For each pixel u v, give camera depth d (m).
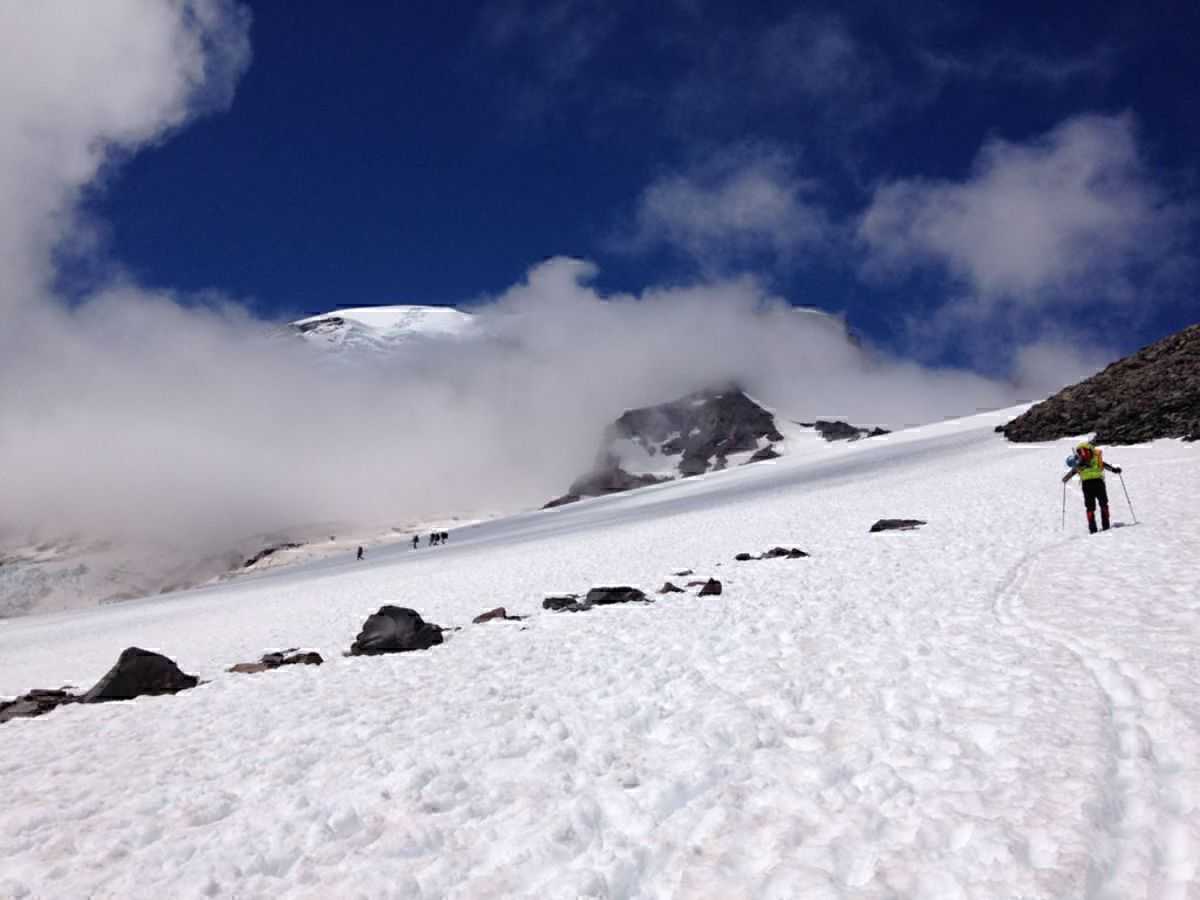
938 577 17.59
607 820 7.15
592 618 18.33
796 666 11.55
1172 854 5.59
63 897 6.54
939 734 8.14
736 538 35.44
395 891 6.14
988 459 50.88
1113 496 26.53
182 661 22.23
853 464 80.62
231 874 6.69
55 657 32.41
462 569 42.84
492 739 9.58
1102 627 11.23
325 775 8.91
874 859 5.86
